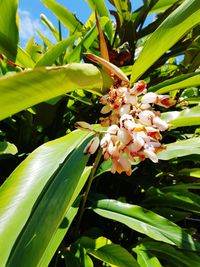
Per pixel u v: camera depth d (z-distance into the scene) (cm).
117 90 30
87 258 42
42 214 28
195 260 45
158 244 47
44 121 56
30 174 32
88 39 59
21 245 26
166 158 47
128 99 30
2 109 27
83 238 45
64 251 44
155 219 43
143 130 28
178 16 37
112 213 45
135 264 40
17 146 58
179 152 48
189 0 37
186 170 60
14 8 53
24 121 57
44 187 31
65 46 53
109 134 29
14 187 31
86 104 61
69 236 52
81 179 37
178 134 61
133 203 63
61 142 36
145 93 32
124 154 30
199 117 44
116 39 73
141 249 48
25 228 27
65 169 32
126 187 64
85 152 31
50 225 27
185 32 37
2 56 36
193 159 60
